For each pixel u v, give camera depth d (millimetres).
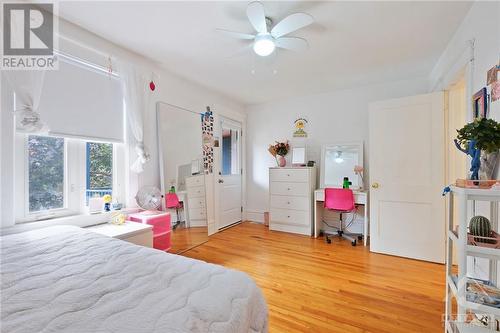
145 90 2652
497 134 1223
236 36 1981
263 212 4559
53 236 1444
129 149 2504
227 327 737
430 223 2658
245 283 976
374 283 2170
